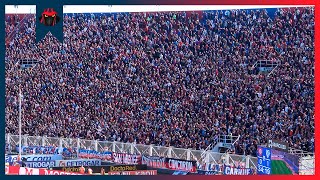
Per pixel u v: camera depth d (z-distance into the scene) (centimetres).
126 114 5194
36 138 4588
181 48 5431
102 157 3956
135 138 4931
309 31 4841
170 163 3394
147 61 5534
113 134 5084
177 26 5550
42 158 3766
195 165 3262
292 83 4625
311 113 4331
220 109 4803
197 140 4569
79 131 5291
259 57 4984
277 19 5044
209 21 5391
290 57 4816
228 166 3159
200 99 4984
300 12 4934
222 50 5206
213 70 5144
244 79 4912
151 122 4994
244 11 5231
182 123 4816
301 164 2906
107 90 5528
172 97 5141
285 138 4219
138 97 5316
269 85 4709
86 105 5481
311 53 4741
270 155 2809
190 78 5197
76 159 3819
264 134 4309
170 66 5397
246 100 4706
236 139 4203
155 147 3831
